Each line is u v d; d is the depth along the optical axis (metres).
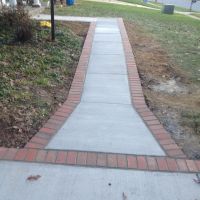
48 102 4.35
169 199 2.68
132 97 4.64
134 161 3.13
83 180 2.87
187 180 2.90
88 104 4.38
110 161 3.12
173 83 5.41
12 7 7.96
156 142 3.47
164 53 7.21
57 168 3.01
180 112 4.25
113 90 4.87
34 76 5.18
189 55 7.13
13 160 3.10
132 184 2.84
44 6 12.82
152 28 10.43
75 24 9.32
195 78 5.66
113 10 14.27
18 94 4.48
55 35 7.47
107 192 2.74
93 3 17.77
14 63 5.59
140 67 6.05
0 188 2.76
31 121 3.82
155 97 4.77
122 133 3.65
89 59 6.24
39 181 2.85
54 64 5.79
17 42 6.71
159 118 4.05
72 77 5.36
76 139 3.49
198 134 3.70
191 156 3.26
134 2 29.11
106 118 3.99
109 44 7.32
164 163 3.11
